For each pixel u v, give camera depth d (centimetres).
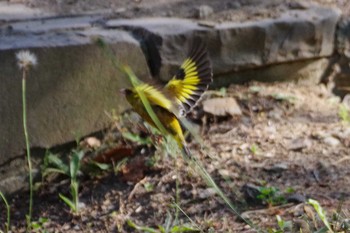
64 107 1023
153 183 971
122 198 961
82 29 1109
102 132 1053
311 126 1087
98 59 1034
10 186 1006
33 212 979
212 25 1125
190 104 700
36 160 1020
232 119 1096
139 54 1070
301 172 969
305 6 1241
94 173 1019
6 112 989
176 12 1202
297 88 1206
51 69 1007
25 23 1137
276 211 880
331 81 1245
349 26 1234
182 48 1091
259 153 1016
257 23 1154
